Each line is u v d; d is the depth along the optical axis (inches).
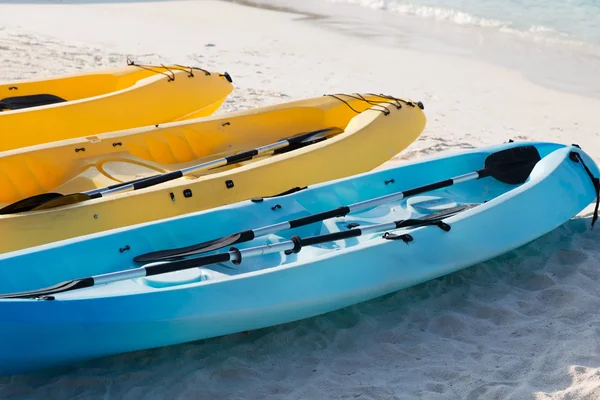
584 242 209.3
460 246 180.2
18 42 423.5
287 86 375.9
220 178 202.1
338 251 166.6
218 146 249.8
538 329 165.5
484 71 422.9
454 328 167.8
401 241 173.5
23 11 526.0
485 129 325.7
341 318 172.7
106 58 405.1
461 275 191.6
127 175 223.5
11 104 278.8
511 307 175.6
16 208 179.8
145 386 146.3
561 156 217.0
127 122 263.3
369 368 153.4
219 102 297.1
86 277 158.1
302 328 167.6
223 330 152.4
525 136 317.1
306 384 146.7
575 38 499.2
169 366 153.6
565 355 153.9
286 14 561.6
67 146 219.8
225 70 400.2
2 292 154.4
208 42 463.2
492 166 223.3
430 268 173.9
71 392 144.4
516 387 144.0
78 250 165.6
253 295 151.9
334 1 617.0
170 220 179.0
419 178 223.1
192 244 181.3
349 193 209.3
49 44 427.5
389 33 507.2
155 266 153.7
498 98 374.6
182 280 163.6
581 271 191.5
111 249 169.9
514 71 424.8
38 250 161.2
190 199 196.4
